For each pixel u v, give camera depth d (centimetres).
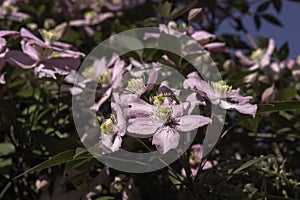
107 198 66
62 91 76
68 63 68
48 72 67
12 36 68
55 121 74
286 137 78
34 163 72
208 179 59
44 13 96
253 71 77
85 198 68
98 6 100
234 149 80
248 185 60
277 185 63
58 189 69
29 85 81
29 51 68
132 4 99
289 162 77
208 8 99
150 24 78
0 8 88
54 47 70
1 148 71
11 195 71
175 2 92
